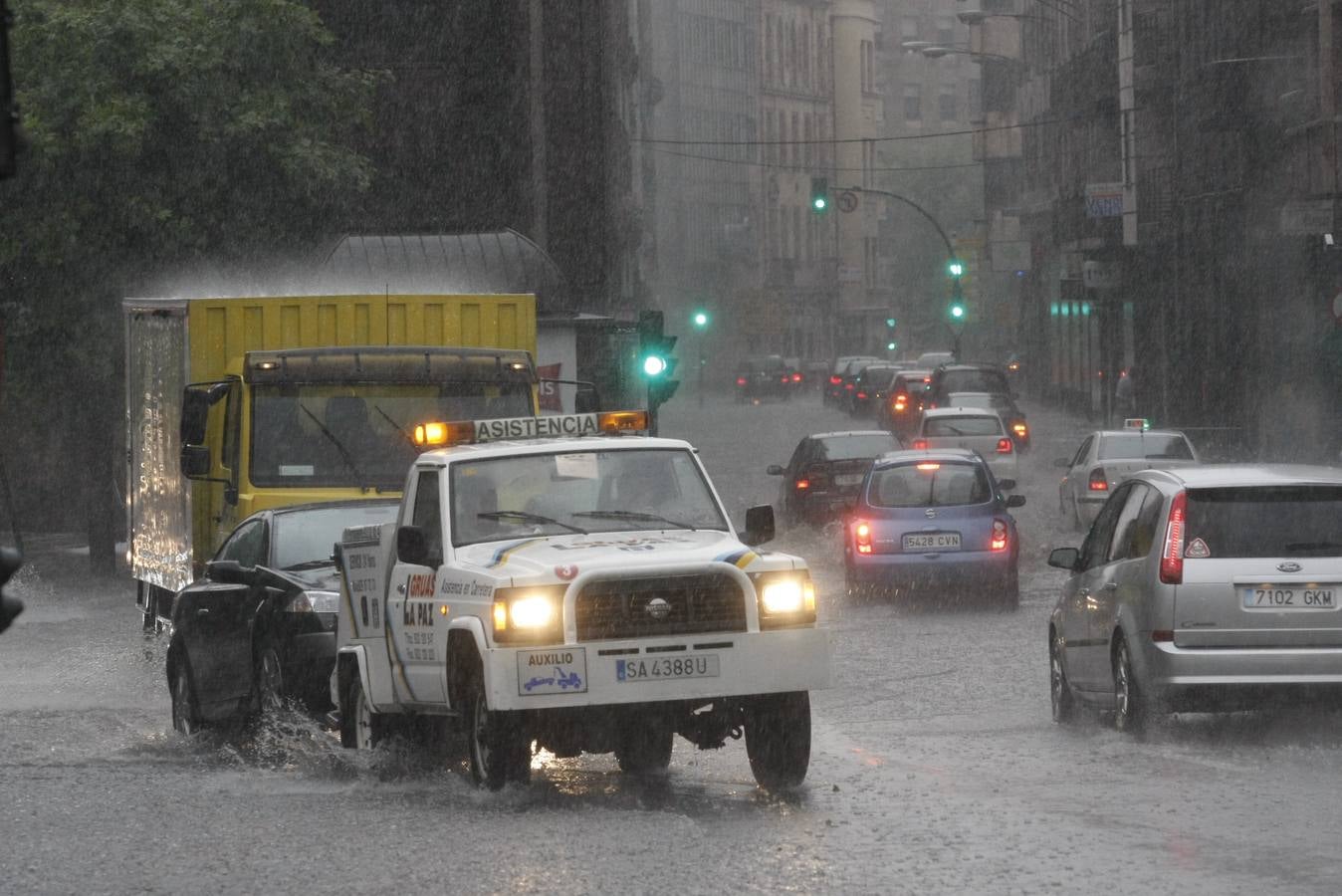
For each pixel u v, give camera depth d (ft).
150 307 163.22
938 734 109.50
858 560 186.19
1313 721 108.58
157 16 257.75
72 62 255.29
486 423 98.07
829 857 70.54
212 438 145.59
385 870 69.36
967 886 65.21
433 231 286.05
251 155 266.16
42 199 257.14
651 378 281.13
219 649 113.60
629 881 66.59
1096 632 108.27
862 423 641.81
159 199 260.21
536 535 91.40
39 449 326.03
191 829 78.64
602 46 402.72
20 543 285.84
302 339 152.25
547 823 78.33
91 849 74.23
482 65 387.75
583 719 84.43
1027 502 319.27
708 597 84.48
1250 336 408.67
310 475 140.97
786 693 85.66
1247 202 400.26
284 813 82.69
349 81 279.69
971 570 184.55
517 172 388.57
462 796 86.74
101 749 112.88
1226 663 100.37
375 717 99.04
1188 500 102.42
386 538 96.22
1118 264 530.27
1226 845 71.92
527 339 156.97
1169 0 467.11
